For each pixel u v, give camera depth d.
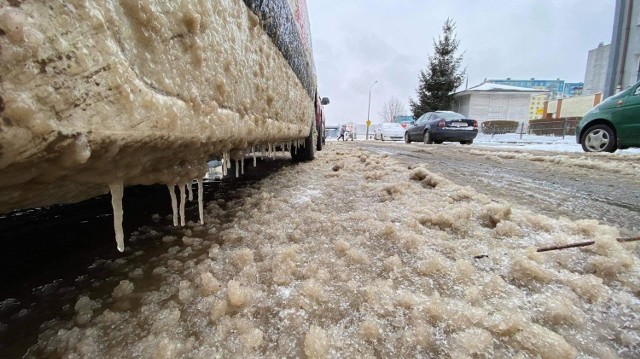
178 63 1.01
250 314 1.07
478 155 7.48
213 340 0.94
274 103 2.19
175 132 1.01
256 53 1.75
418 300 1.11
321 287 1.17
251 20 1.64
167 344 0.89
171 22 0.97
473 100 37.09
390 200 2.48
